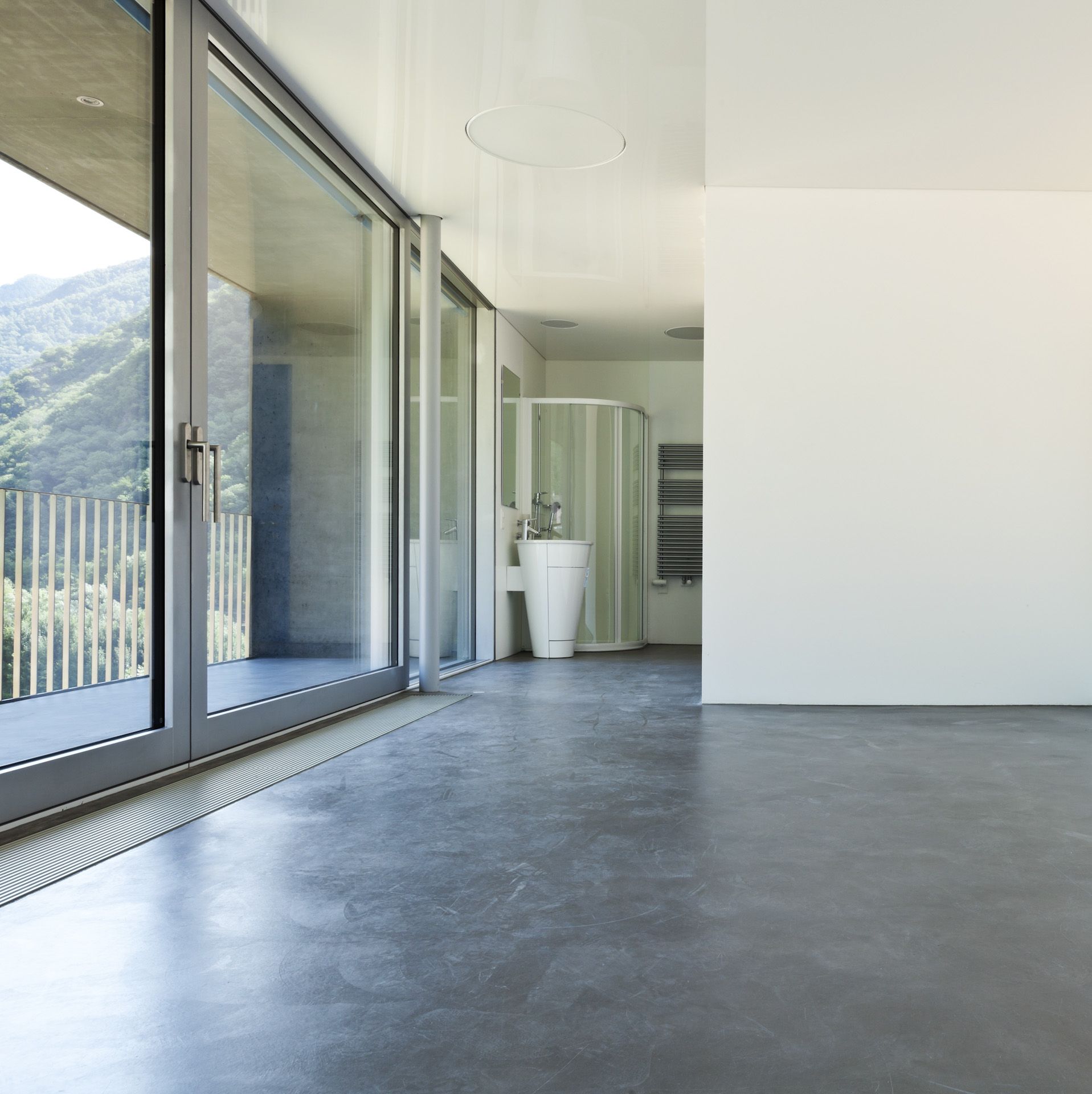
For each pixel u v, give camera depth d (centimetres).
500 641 697
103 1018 134
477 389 679
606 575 774
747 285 462
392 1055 124
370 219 455
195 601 293
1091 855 216
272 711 350
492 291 640
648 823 241
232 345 320
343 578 421
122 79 264
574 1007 138
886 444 461
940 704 458
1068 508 461
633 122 391
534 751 337
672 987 145
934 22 320
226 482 316
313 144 387
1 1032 130
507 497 723
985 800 268
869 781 291
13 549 223
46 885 190
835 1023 133
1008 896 188
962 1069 121
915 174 445
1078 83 362
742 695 460
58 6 238
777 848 220
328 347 404
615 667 639
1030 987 146
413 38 325
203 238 297
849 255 462
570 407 769
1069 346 461
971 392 461
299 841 222
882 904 183
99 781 254
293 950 158
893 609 460
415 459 521
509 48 331
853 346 461
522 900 183
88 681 252
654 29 322
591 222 510
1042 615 460
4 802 222
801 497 461
